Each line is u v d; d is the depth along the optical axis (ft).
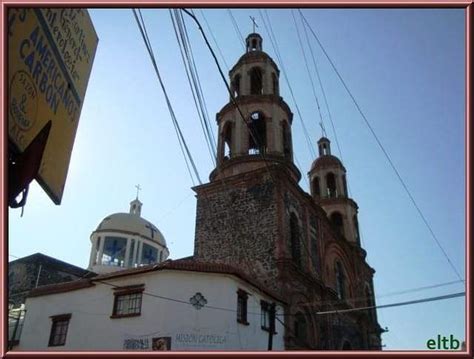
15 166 24.57
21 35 24.62
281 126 95.04
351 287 106.22
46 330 67.21
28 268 92.68
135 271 61.67
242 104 95.09
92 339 60.75
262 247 76.74
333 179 131.64
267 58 103.65
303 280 78.02
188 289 58.80
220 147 95.35
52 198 28.60
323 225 97.81
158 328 56.13
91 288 65.77
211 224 84.99
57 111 28.84
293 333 69.26
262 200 81.56
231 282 61.00
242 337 59.52
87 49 33.71
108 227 139.33
